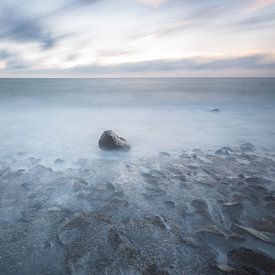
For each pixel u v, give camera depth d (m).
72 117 16.38
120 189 5.30
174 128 12.58
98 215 4.20
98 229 3.82
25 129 12.18
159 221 4.05
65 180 5.70
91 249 3.39
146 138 10.36
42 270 3.07
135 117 16.50
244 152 8.14
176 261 3.20
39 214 4.27
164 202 4.72
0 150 8.44
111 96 32.19
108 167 6.70
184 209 4.45
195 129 12.26
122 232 3.77
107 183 5.57
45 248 3.42
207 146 8.99
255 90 38.53
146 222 4.04
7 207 4.49
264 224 3.95
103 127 12.84
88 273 3.01
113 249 3.39
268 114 17.06
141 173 6.23
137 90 43.34
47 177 5.88
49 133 11.27
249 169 6.43
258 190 5.12
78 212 4.33
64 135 10.87
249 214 4.29
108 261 3.18
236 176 5.95
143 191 5.20
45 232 3.77
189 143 9.45
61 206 4.56
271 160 7.19
